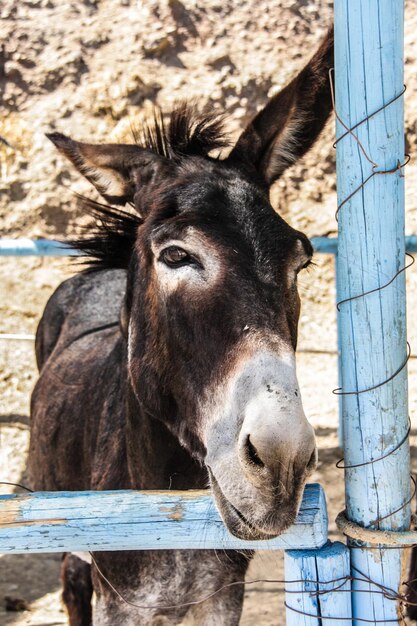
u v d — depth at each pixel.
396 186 2.00
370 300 2.02
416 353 6.40
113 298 4.06
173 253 2.19
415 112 7.06
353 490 2.10
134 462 2.63
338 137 2.05
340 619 2.08
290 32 7.43
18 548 2.03
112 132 7.21
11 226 7.15
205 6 7.49
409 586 2.39
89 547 2.05
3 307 6.92
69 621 3.65
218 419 2.02
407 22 7.34
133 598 2.65
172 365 2.29
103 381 3.16
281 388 1.85
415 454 5.34
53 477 3.46
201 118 2.76
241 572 2.68
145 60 7.38
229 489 1.95
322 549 2.08
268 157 2.63
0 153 7.21
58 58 7.41
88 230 3.03
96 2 7.61
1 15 7.53
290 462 1.82
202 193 2.23
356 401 2.06
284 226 2.18
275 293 2.05
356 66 1.97
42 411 3.67
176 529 2.04
